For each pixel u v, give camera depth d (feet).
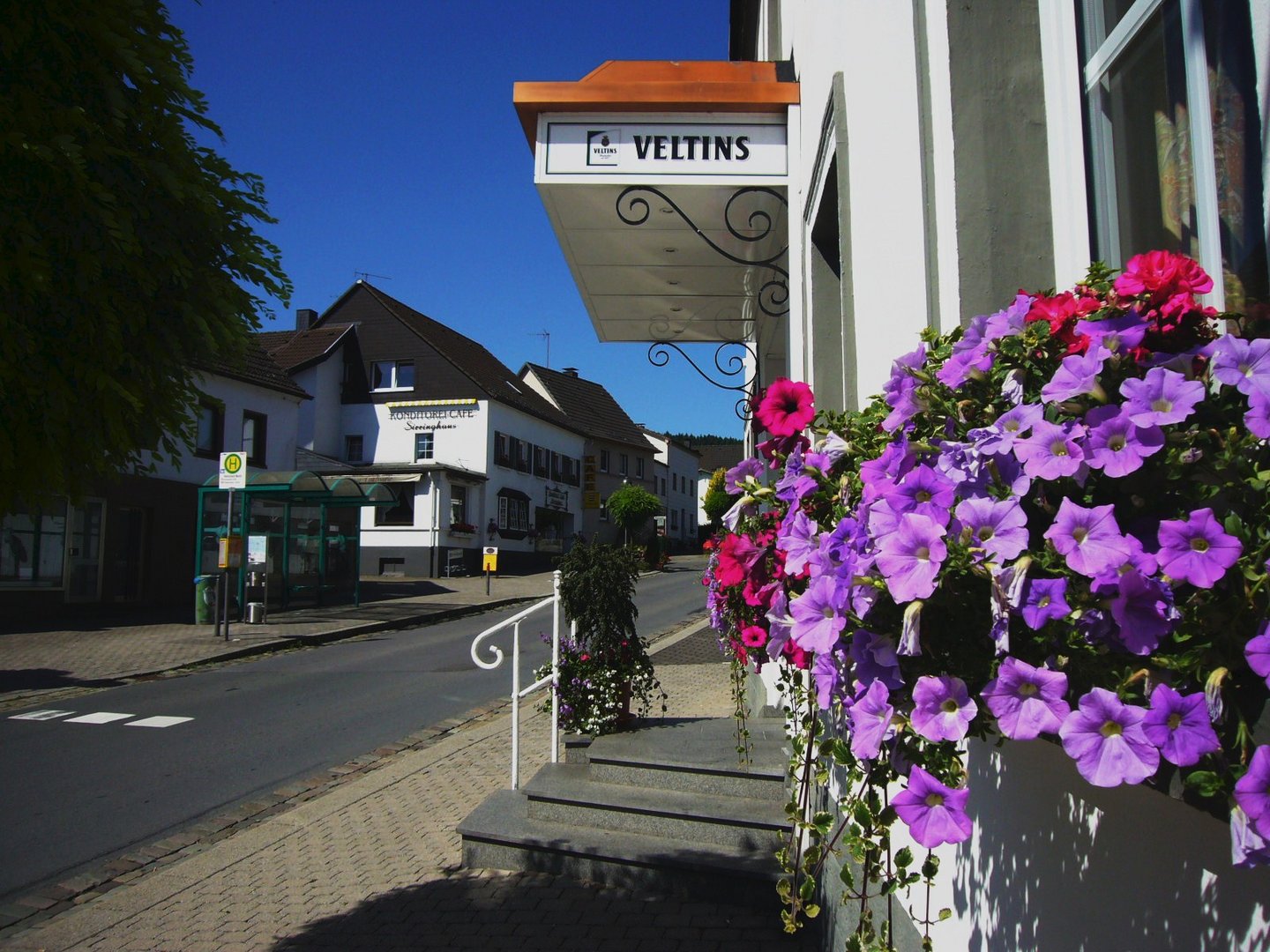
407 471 115.24
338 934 12.96
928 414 5.32
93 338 8.25
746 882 13.24
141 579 70.64
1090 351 4.32
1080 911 5.60
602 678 18.33
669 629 56.80
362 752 25.12
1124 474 3.97
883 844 5.25
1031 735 3.95
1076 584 4.04
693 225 18.76
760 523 9.57
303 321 131.34
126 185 8.36
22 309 7.64
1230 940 4.21
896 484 5.09
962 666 4.53
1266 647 3.40
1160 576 3.83
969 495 4.60
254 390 82.79
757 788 15.21
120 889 15.24
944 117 7.98
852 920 10.54
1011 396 4.75
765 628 11.69
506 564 130.41
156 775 22.81
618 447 179.83
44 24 7.73
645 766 16.01
